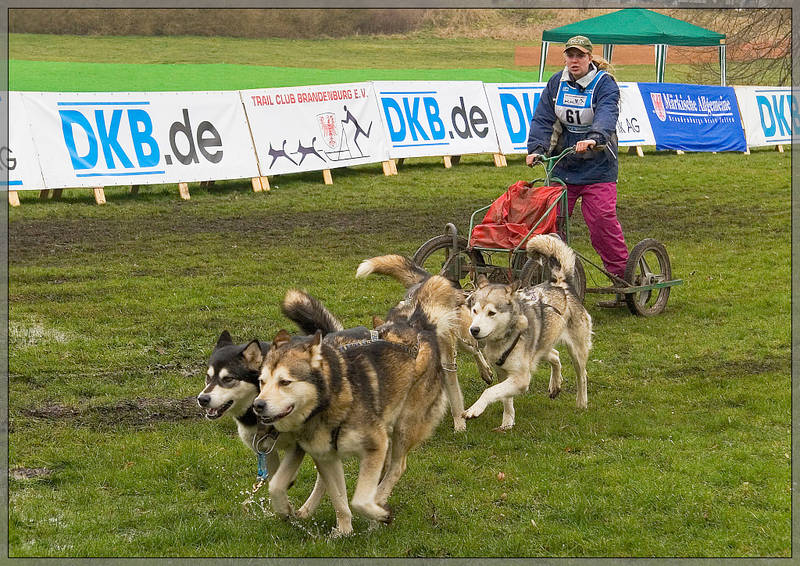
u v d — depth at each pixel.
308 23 41.03
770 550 4.25
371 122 16.48
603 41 23.30
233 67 30.55
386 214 13.70
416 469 5.25
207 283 9.59
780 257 11.45
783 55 26.78
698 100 21.28
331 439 4.31
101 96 13.57
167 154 14.07
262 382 4.19
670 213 14.54
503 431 5.90
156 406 6.25
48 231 11.81
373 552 4.26
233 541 4.39
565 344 6.40
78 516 4.60
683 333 8.30
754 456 5.39
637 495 4.84
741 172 18.48
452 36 41.47
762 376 6.98
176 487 4.99
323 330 5.23
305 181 15.98
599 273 10.62
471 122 17.80
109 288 9.29
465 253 8.48
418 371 4.79
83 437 5.64
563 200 8.02
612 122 8.10
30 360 7.04
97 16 38.25
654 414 6.20
